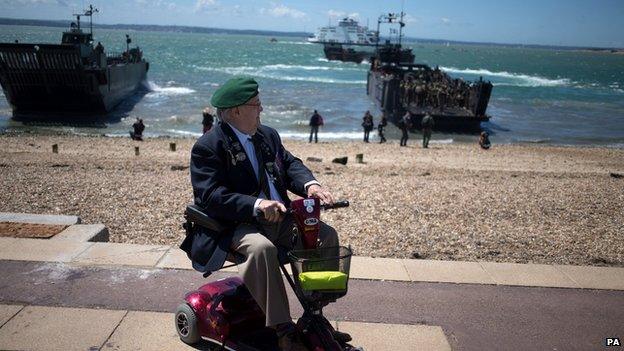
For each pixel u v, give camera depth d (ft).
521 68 451.12
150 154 69.51
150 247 18.12
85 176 43.37
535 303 15.25
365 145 90.79
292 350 10.25
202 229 10.93
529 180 49.47
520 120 141.59
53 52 106.01
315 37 542.57
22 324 13.17
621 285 16.58
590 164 76.02
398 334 13.26
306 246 10.28
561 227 27.84
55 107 116.88
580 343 13.23
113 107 129.70
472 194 38.63
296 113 135.13
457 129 117.60
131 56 165.37
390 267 17.34
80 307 14.07
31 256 16.98
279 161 11.51
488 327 13.83
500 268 17.61
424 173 55.31
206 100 149.48
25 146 74.28
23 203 31.73
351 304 14.75
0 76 108.88
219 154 10.74
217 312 11.59
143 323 13.38
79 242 18.25
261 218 10.07
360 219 28.99
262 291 10.16
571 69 476.13
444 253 22.07
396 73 164.14
